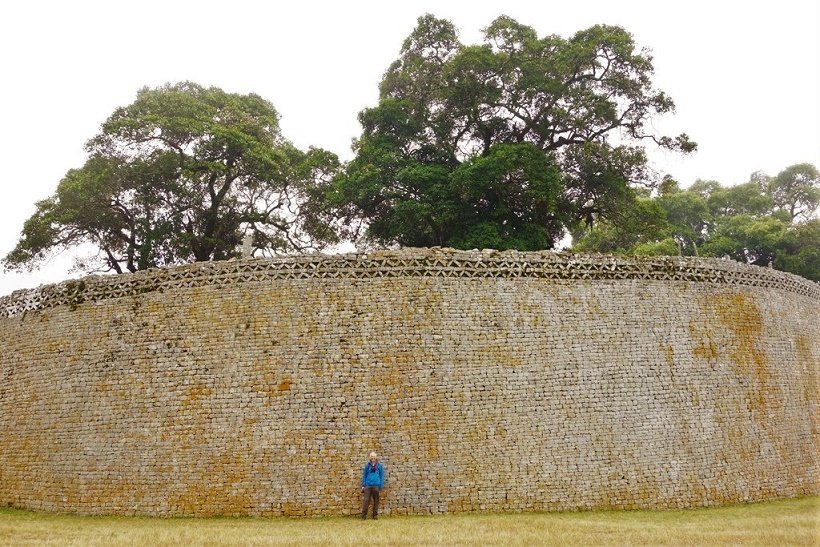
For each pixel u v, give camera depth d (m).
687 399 21.84
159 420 20.78
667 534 15.49
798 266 46.00
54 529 17.16
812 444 23.69
